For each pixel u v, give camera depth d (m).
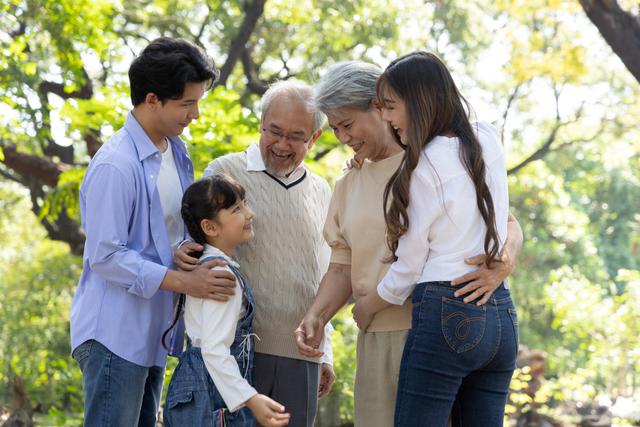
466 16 11.34
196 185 2.68
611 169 16.25
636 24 6.16
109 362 2.59
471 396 2.49
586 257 14.42
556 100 10.09
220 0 10.27
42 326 10.44
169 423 2.63
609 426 5.73
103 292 2.63
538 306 13.12
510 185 13.12
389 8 10.55
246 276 2.93
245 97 10.72
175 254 2.65
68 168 8.52
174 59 2.57
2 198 14.47
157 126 2.66
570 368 10.39
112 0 7.30
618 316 6.77
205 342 2.56
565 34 8.17
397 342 2.68
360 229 2.72
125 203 2.57
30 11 7.27
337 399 5.91
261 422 2.53
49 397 8.74
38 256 13.87
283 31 10.63
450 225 2.36
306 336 2.76
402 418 2.40
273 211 2.96
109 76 10.30
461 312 2.34
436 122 2.40
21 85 7.69
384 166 2.71
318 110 2.78
